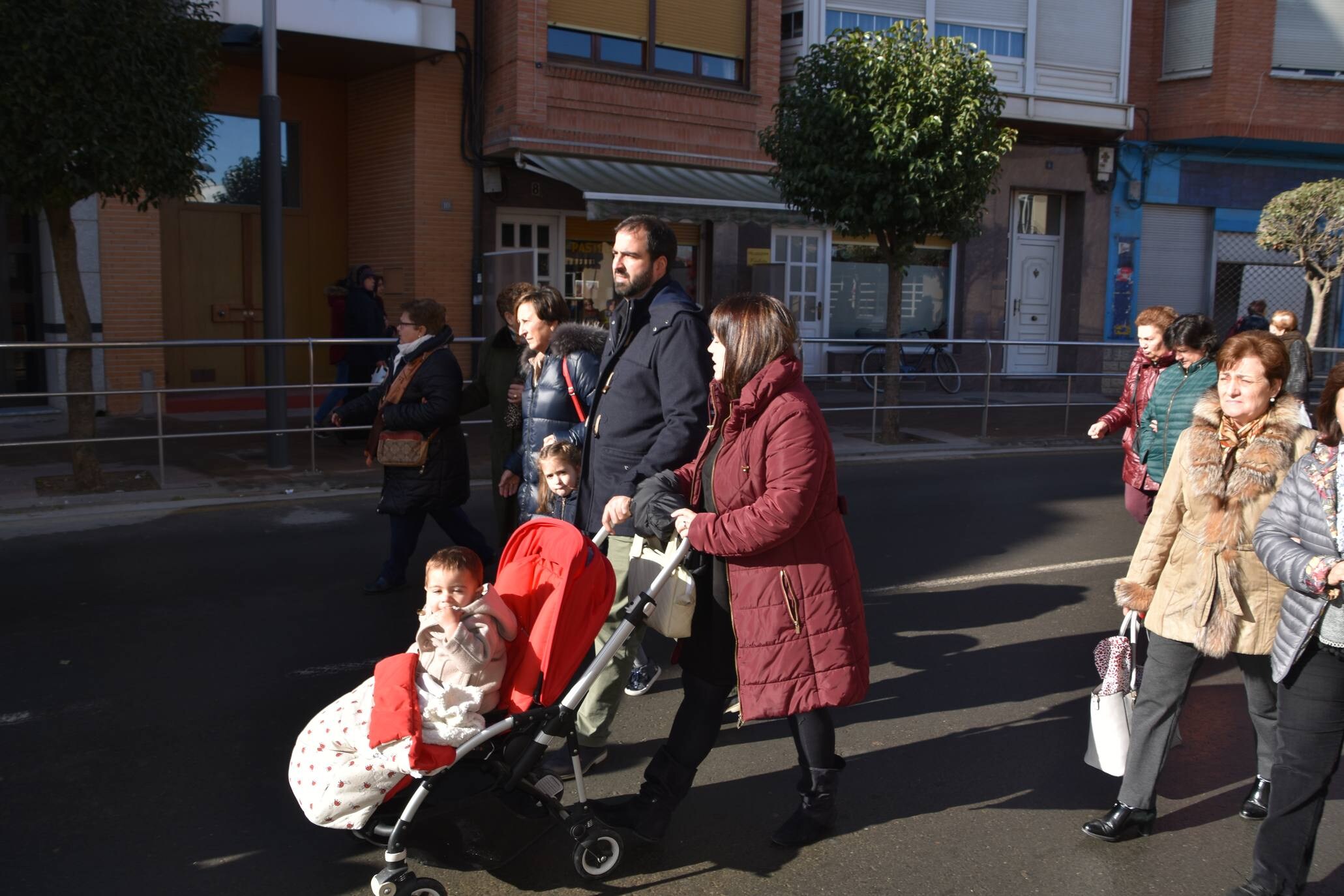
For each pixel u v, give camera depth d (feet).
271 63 32.65
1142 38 64.69
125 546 24.90
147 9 26.96
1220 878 12.08
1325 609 10.29
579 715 14.10
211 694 16.57
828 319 61.05
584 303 54.08
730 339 11.71
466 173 49.80
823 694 11.65
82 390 29.68
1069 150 63.77
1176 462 12.42
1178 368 18.71
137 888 11.43
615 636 11.67
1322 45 63.52
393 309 50.19
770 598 11.57
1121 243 65.82
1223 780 14.60
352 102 51.85
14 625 19.47
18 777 13.83
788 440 11.29
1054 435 45.98
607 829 11.62
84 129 26.09
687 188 48.85
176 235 47.93
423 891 10.75
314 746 10.87
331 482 31.86
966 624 20.98
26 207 27.61
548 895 11.46
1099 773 14.66
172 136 27.96
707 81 53.57
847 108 38.22
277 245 32.86
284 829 12.74
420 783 10.84
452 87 48.93
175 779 13.89
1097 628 20.88
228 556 24.34
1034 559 25.98
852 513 30.63
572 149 49.34
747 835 12.84
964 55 40.42
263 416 44.96
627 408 13.94
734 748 15.33
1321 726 10.64
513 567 12.16
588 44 49.98
